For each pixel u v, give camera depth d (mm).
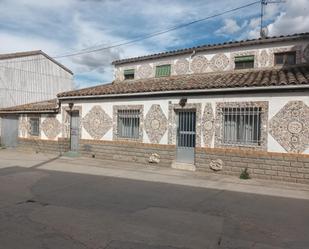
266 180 10805
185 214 6816
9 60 23266
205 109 12180
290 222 6453
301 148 10352
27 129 19406
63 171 12086
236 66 14805
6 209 6949
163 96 13320
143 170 12438
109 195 8406
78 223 6074
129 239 5309
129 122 14602
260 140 11023
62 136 17328
